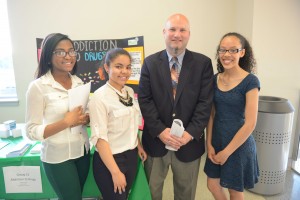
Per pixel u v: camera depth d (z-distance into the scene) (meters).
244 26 2.71
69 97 1.21
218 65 1.60
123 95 1.37
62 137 1.25
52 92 1.22
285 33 2.54
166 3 2.97
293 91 2.67
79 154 1.32
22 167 1.61
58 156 1.25
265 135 2.17
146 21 3.00
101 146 1.23
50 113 1.22
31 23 2.98
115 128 1.31
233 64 1.41
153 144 1.56
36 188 1.64
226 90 1.47
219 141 1.53
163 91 1.50
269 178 2.24
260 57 2.57
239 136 1.41
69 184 1.27
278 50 2.57
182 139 1.42
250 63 1.54
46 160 1.26
